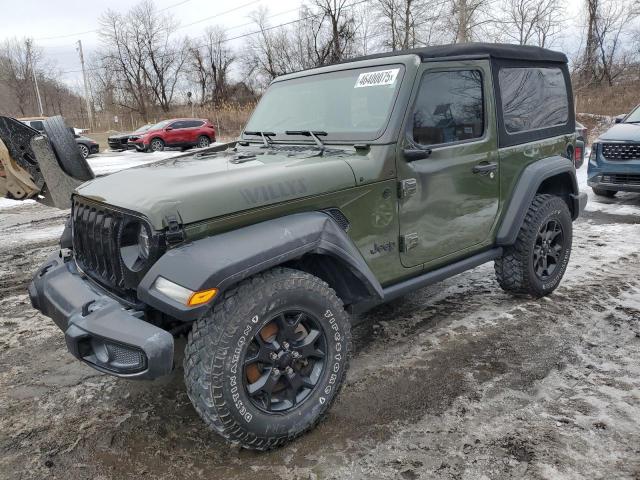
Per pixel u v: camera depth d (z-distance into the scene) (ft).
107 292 8.68
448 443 8.55
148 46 186.91
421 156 10.23
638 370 10.56
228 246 7.78
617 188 26.30
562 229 14.42
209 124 84.02
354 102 10.85
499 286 15.19
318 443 8.71
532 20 95.14
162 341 7.32
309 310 8.53
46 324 14.23
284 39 156.04
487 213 12.38
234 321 7.67
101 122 183.93
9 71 215.31
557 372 10.61
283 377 8.55
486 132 12.11
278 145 11.56
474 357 11.39
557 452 8.16
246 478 7.96
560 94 14.88
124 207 8.02
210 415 7.77
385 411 9.53
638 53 113.50
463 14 90.68
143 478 8.05
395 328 12.98
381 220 10.00
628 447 8.21
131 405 10.06
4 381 11.18
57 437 9.14
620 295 14.52
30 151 12.87
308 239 8.42
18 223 28.45
